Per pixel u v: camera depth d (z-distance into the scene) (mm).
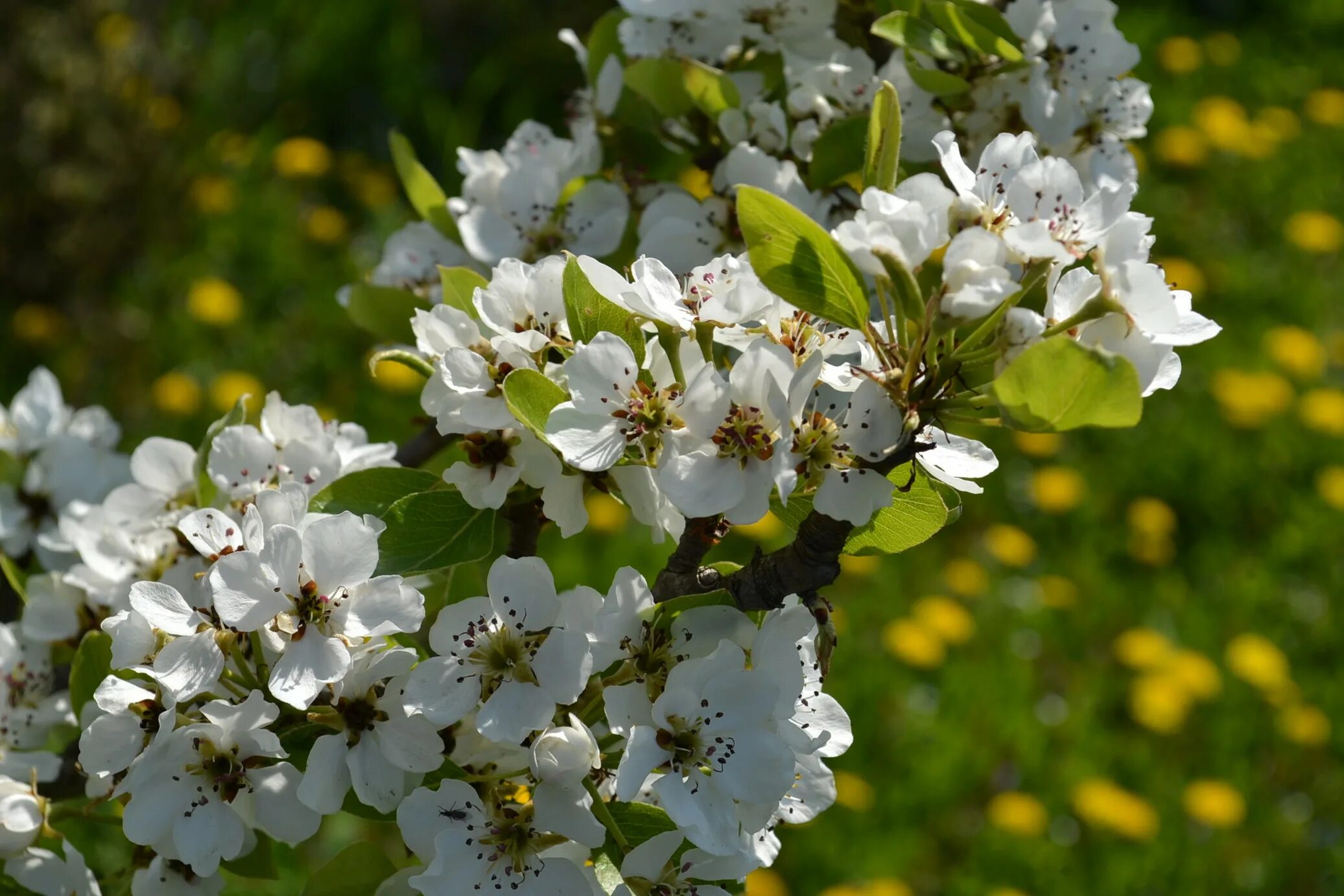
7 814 922
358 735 883
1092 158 997
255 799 888
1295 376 2084
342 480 913
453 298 924
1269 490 1949
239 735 881
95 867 1189
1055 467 1932
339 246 2166
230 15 2340
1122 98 997
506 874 876
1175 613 1786
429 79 2531
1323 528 1909
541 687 874
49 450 1019
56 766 966
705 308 877
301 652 876
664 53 994
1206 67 2787
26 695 976
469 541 904
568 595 881
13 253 2041
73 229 2045
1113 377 840
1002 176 882
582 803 872
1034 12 976
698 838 863
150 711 891
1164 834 1508
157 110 2129
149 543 960
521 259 988
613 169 1013
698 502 866
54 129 2006
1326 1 3029
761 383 868
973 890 1436
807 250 862
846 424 866
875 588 1700
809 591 883
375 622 880
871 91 984
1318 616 1811
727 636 883
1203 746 1612
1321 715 1647
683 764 870
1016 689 1624
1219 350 2113
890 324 876
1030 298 885
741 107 986
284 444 947
